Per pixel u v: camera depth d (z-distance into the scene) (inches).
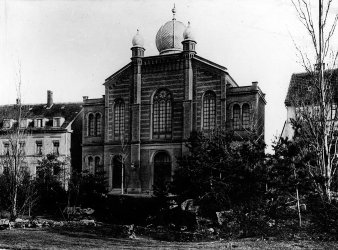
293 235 908.6
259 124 2123.5
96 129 2433.6
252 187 1034.1
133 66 2332.7
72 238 1004.6
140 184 2241.6
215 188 1216.8
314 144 1014.4
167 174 2231.8
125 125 2327.8
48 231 1119.0
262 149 1104.2
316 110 1046.4
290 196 1039.6
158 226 1336.1
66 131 2571.4
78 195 1692.9
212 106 2174.0
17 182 1520.7
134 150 2273.6
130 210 1550.2
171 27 2452.0
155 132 2277.3
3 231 1113.4
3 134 2561.5
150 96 2290.8
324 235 890.7
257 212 1026.7
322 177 944.9
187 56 2215.8
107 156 2346.2
